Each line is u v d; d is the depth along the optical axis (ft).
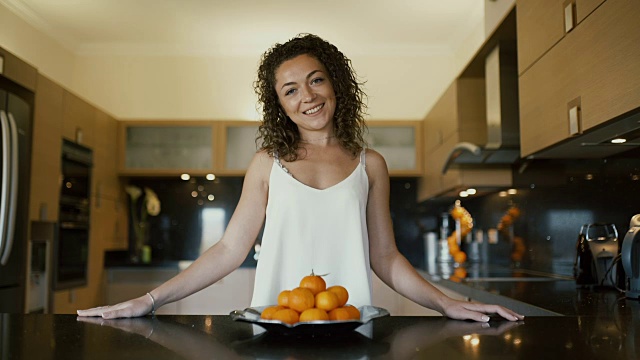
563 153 8.07
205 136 16.90
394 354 3.08
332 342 3.42
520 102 8.49
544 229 10.89
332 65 4.94
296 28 15.99
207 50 17.65
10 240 9.64
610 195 8.23
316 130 4.91
